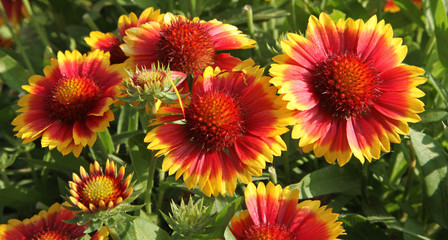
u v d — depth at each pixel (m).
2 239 0.46
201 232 0.44
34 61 0.66
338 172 0.50
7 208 0.59
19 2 0.75
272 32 0.62
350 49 0.47
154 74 0.43
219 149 0.44
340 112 0.46
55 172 0.58
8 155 0.59
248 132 0.45
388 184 0.54
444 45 0.54
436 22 0.54
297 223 0.45
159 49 0.49
